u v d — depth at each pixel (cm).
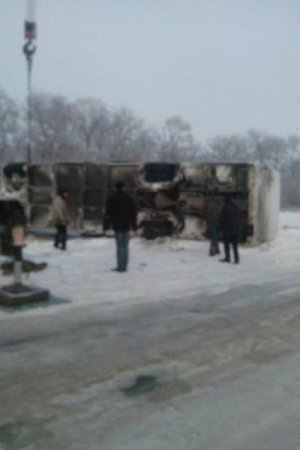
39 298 768
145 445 362
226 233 1205
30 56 2123
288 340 614
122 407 420
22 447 355
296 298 845
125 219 1031
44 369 498
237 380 486
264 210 1622
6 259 1085
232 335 629
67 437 370
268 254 1391
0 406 416
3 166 1844
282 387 472
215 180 1562
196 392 455
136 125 8244
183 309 750
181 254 1338
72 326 646
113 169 1695
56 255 1259
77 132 7969
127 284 916
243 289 906
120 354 546
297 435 383
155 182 1630
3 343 574
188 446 362
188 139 8800
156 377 486
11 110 7350
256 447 364
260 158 10831
